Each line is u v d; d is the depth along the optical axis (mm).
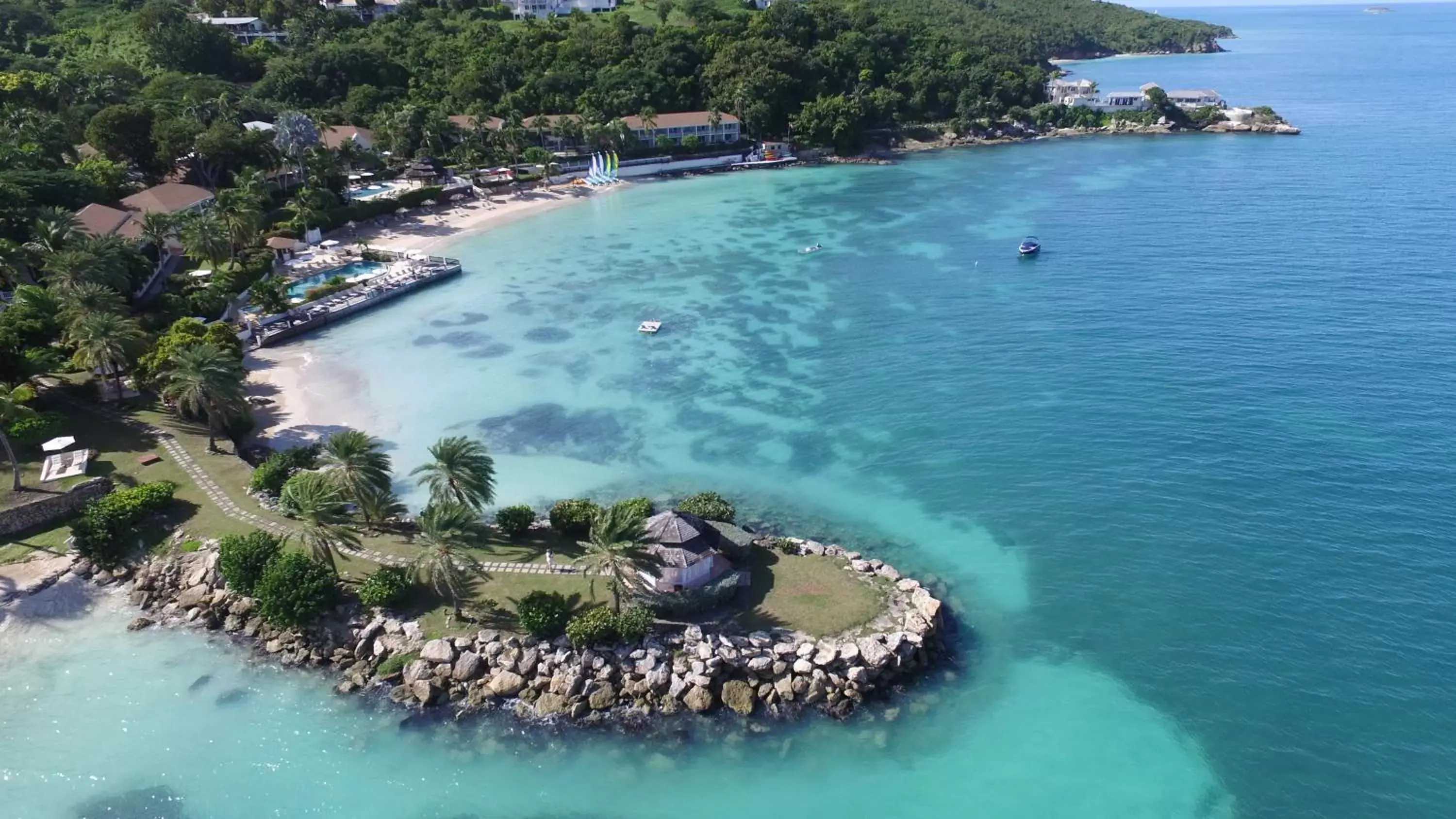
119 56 196875
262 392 92562
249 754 49688
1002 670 55906
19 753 49719
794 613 57469
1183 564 64750
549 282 129250
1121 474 75875
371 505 64750
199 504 68625
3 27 198625
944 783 48031
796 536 69000
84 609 60344
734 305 119438
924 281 126750
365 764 49219
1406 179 173625
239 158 142750
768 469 79000
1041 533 69000
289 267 128500
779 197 184750
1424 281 115188
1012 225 155875
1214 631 58406
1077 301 115750
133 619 59656
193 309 103688
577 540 65688
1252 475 74562
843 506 73312
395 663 54188
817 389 94250
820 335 108312
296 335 108062
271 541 60625
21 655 56688
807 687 52656
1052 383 92938
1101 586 63031
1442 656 55344
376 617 57062
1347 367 92375
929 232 153375
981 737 50938
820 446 82750
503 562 62531
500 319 114875
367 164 173625
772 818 46094
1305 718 51719
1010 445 81375
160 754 49750
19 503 65625
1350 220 146000
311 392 93062
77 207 118750
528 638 55094
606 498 74375
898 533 69625
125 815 46188
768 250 144625
